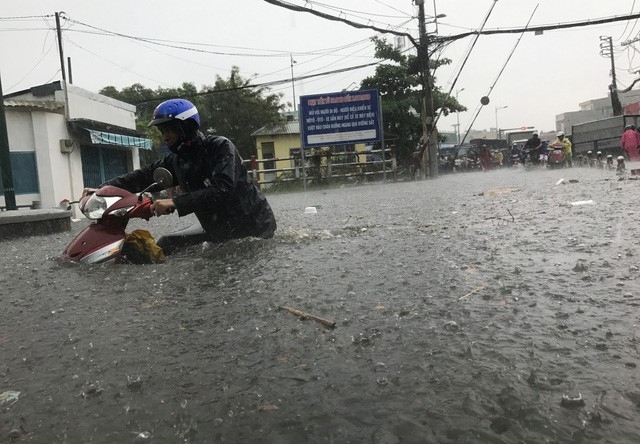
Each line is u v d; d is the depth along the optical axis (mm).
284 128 35969
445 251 3623
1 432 1387
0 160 9961
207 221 4438
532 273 2799
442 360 1687
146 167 4531
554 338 1829
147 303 2641
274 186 21547
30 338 2176
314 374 1642
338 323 2135
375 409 1396
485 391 1461
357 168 23062
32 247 6016
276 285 2857
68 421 1427
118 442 1305
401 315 2193
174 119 4109
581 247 3451
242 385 1591
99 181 19688
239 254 3926
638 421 1285
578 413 1326
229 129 36375
